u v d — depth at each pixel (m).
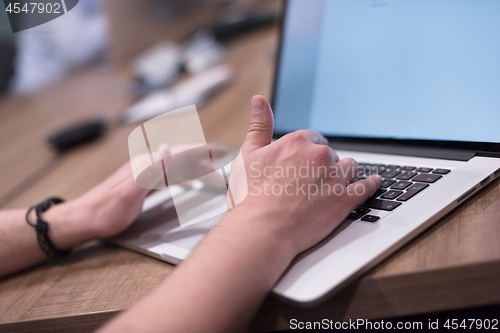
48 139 1.06
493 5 0.47
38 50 1.85
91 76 1.81
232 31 1.74
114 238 0.52
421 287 0.32
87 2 1.84
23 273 0.52
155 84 1.38
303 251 0.37
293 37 0.72
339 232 0.39
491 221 0.36
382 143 0.56
